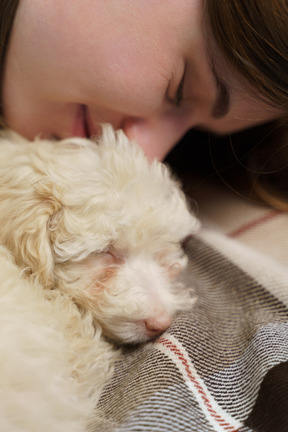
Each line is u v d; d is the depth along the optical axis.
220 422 0.36
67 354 0.41
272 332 0.40
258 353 0.39
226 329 0.42
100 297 0.44
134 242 0.46
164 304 0.44
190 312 0.44
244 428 0.35
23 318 0.39
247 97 0.47
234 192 0.59
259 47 0.43
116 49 0.46
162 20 0.45
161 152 0.51
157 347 0.40
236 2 0.43
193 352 0.39
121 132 0.49
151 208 0.46
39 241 0.44
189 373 0.38
